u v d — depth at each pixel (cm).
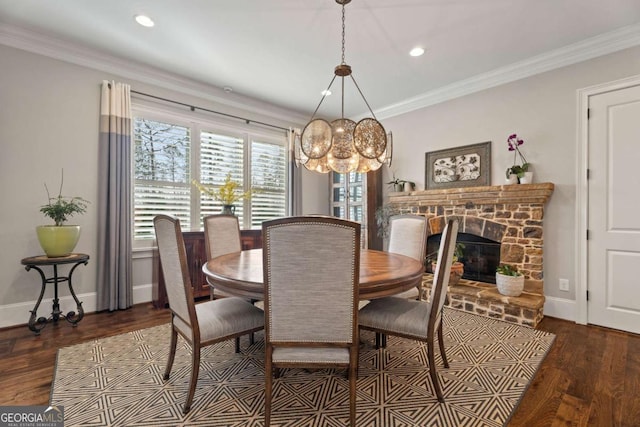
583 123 286
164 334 255
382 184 469
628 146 263
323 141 226
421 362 209
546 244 307
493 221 336
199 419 149
